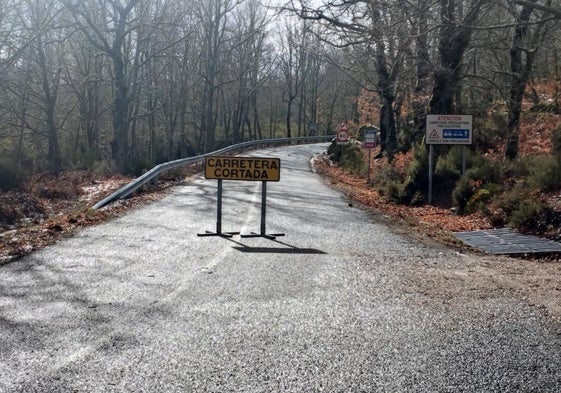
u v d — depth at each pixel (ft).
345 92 281.13
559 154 48.49
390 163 86.17
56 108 167.43
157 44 147.74
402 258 31.78
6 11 90.84
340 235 39.22
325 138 274.57
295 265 29.12
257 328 19.10
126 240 35.50
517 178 54.44
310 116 323.98
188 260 29.96
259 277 26.35
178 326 19.21
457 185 54.95
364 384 14.75
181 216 46.24
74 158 114.93
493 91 103.81
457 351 17.16
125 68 147.02
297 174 99.35
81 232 38.37
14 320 19.70
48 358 16.29
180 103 204.44
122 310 20.97
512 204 44.14
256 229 40.57
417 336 18.48
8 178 64.64
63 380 14.82
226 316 20.38
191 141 244.83
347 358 16.51
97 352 16.78
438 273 27.94
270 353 16.83
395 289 24.54
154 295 23.04
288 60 276.62
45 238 35.99
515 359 16.57
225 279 25.88
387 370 15.67
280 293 23.56
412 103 93.66
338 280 26.05
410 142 97.81
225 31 186.70
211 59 175.83
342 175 110.42
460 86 80.64
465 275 27.58
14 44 96.73
